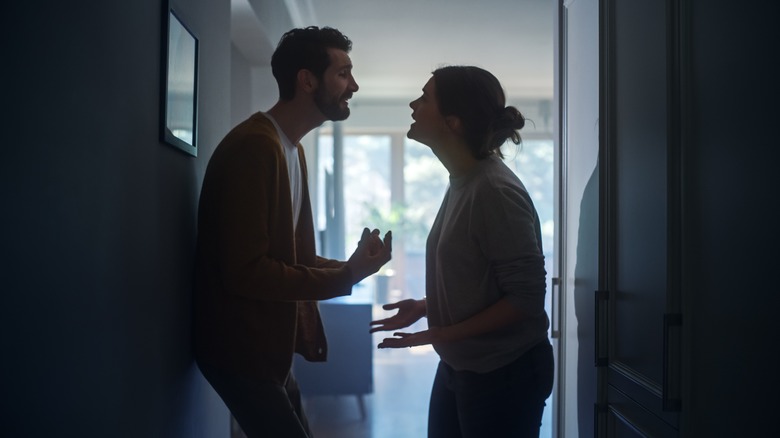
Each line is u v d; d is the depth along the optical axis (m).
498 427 1.55
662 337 1.36
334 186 7.16
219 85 2.23
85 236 1.05
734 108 1.09
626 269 1.59
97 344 1.11
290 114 1.70
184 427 1.71
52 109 0.93
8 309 0.81
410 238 9.43
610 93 1.70
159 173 1.48
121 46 1.22
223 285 1.51
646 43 1.47
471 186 1.58
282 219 1.56
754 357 1.03
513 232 1.48
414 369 5.53
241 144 1.51
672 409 1.27
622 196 1.62
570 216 2.26
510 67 7.51
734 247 1.09
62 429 0.97
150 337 1.41
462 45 6.45
